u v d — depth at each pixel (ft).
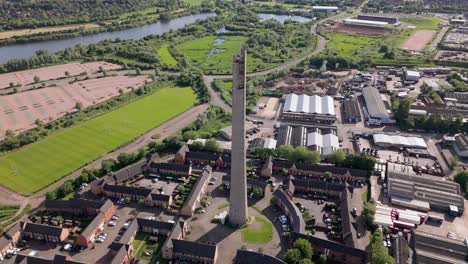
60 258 643.04
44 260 645.92
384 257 622.13
